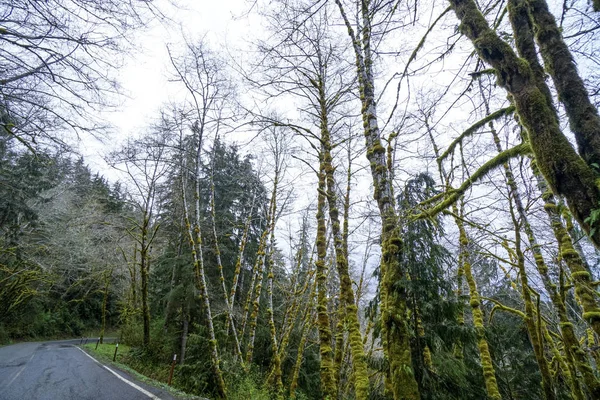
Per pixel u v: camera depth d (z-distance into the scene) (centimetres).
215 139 1388
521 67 263
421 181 754
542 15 273
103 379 1081
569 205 227
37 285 2845
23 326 2789
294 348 1509
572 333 567
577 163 223
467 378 690
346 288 689
